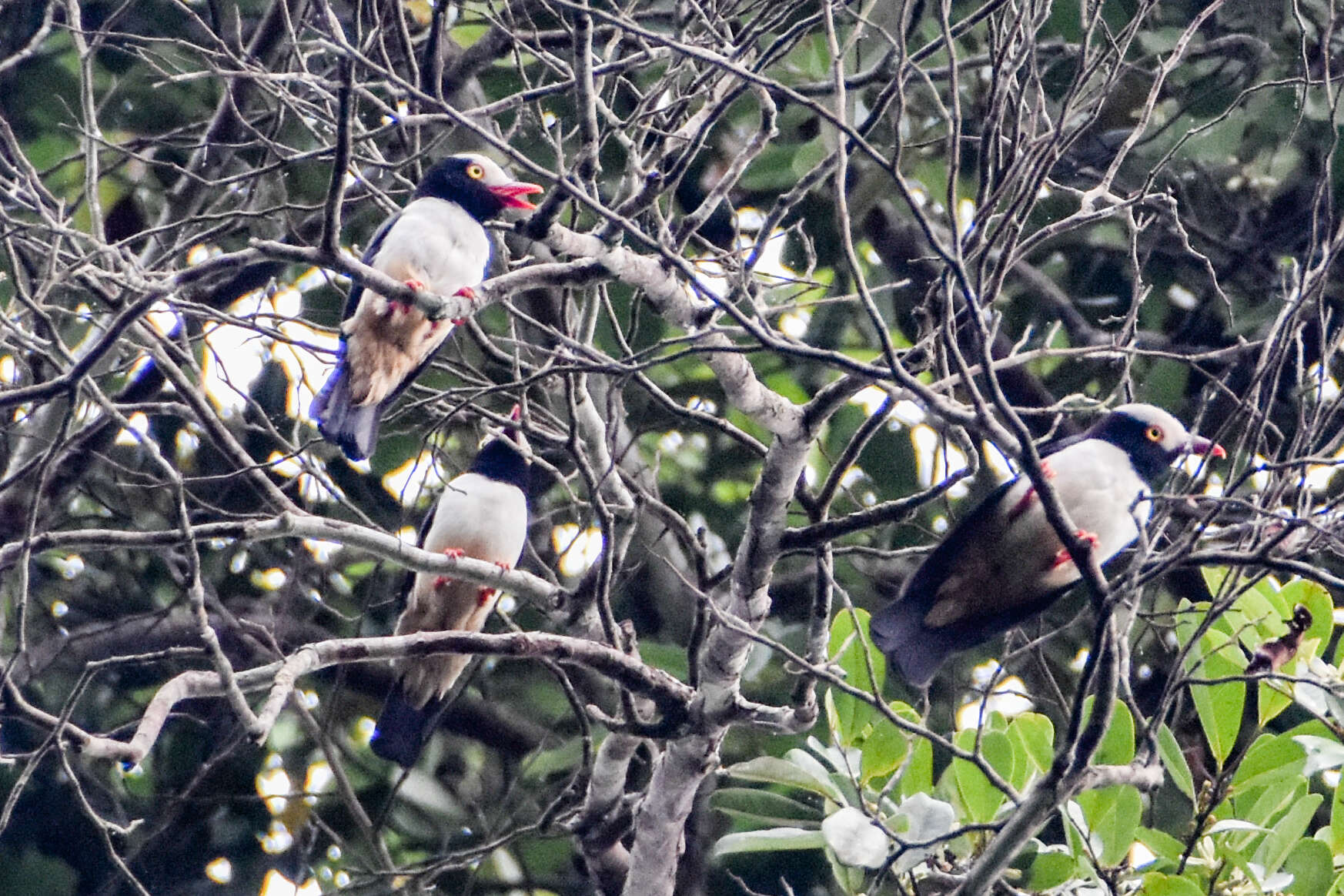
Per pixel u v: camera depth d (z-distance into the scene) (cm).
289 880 1373
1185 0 1362
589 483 918
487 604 1168
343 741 1412
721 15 998
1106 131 1352
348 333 1006
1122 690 904
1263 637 946
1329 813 1207
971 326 748
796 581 1377
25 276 1077
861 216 1348
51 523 1271
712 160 1362
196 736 1386
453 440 1417
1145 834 916
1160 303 1418
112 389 1416
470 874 1338
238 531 867
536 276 866
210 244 1305
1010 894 906
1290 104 1291
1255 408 766
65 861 1350
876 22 1201
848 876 938
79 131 989
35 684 1351
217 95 1416
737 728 1280
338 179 752
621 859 1083
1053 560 986
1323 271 765
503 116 1318
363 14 1138
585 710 1061
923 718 955
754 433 1431
